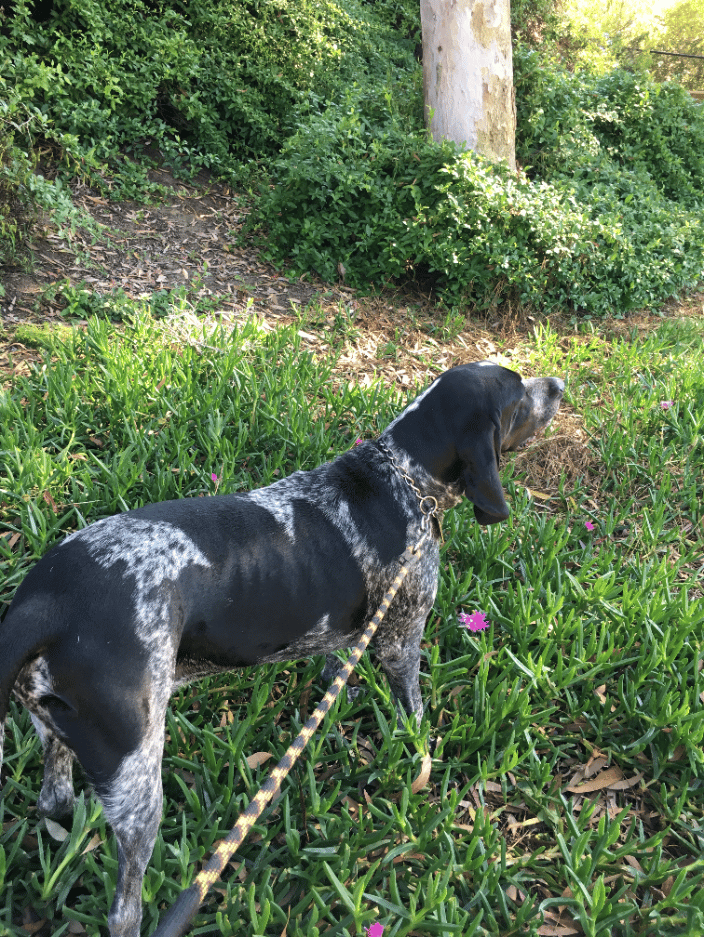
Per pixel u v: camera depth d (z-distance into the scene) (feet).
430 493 8.93
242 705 9.57
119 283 18.63
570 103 27.35
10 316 16.38
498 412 8.90
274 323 18.62
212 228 22.21
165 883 7.17
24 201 17.92
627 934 7.43
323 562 8.00
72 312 16.98
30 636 6.22
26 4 22.99
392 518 8.53
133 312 17.29
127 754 6.42
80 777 8.54
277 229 21.12
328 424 14.67
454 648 10.82
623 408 16.29
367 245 20.77
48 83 21.08
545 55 30.71
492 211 20.53
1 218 16.85
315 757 8.43
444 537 12.28
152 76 24.27
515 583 12.00
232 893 7.25
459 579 11.60
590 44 40.19
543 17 36.42
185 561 7.12
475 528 12.29
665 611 10.86
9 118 18.34
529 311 21.34
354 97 23.79
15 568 10.15
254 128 26.02
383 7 41.45
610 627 10.91
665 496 14.19
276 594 7.65
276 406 14.16
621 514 13.66
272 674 9.71
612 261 21.67
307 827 8.14
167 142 23.84
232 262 20.97
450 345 19.40
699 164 30.86
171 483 12.05
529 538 12.44
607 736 9.71
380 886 7.73
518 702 9.27
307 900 7.15
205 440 13.15
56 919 7.15
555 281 21.74
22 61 21.12
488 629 10.89
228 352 15.61
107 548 6.89
